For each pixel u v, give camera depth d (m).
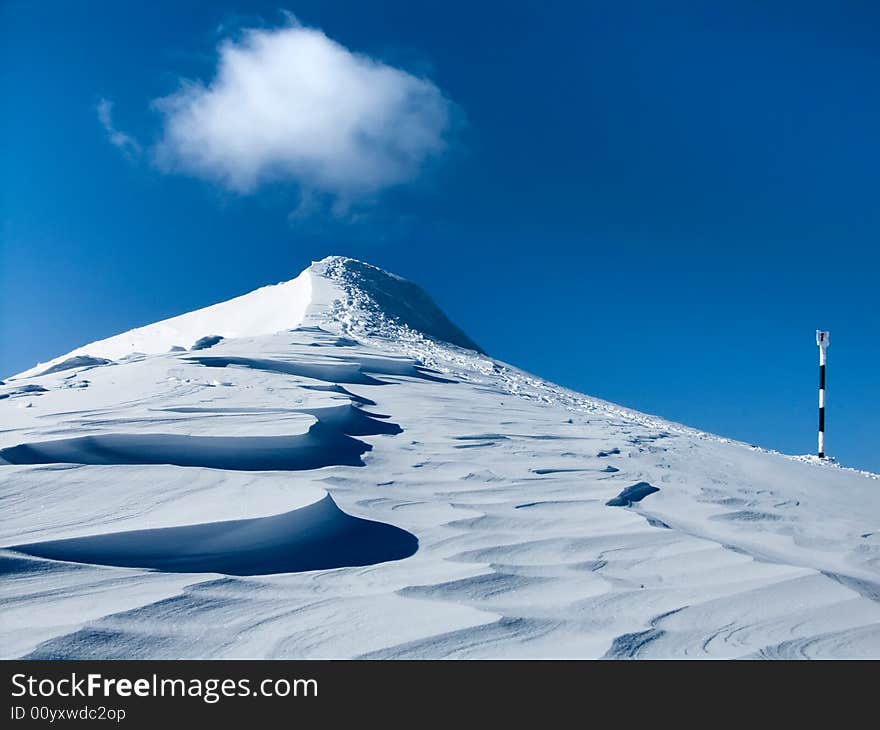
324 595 4.36
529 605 4.37
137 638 3.68
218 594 4.21
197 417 8.21
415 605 4.23
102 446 6.90
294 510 5.32
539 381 19.11
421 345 19.11
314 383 10.96
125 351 23.72
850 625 4.28
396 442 8.84
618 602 4.49
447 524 5.93
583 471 8.30
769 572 5.12
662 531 5.95
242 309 25.17
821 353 16.08
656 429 13.07
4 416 8.36
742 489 8.54
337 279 24.92
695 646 3.93
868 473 13.80
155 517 5.20
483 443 9.23
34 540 4.56
